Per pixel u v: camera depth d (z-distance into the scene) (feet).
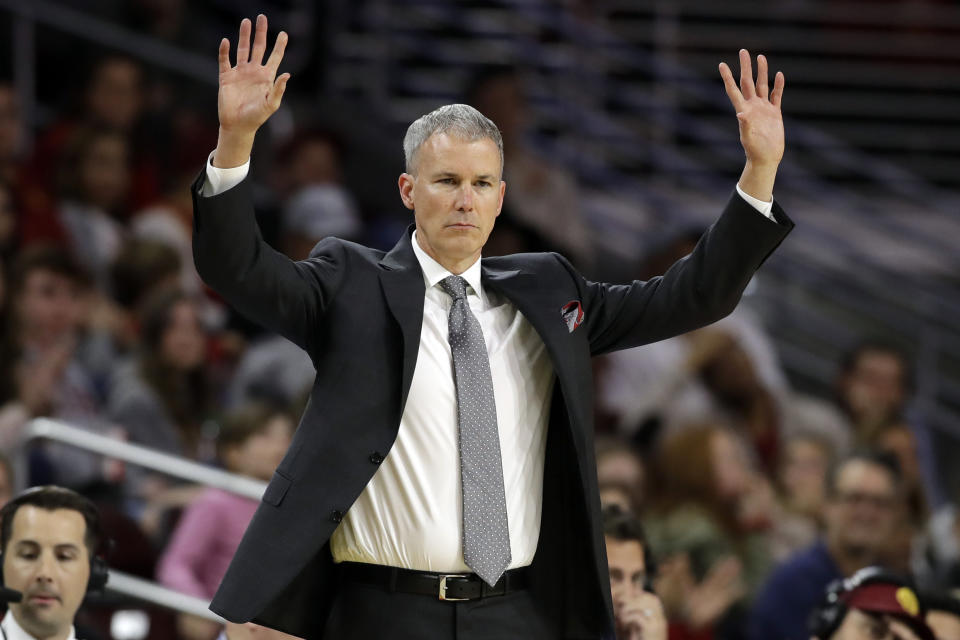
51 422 53.26
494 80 87.86
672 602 58.34
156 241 71.92
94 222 75.72
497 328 33.24
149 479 60.03
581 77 102.99
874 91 111.65
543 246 81.10
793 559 58.18
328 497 31.07
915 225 107.45
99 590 40.09
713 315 33.17
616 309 34.06
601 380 78.59
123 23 94.63
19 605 38.55
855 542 57.47
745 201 32.42
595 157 102.53
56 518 38.86
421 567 31.81
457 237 31.96
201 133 87.61
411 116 101.30
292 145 87.25
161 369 64.95
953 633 43.65
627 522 43.57
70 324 65.36
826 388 95.86
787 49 110.83
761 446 76.48
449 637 31.73
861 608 42.55
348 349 31.81
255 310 31.40
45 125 85.25
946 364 100.94
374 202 96.43
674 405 76.48
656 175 103.91
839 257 101.65
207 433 63.98
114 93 81.71
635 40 107.45
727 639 58.59
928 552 64.59
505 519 31.71
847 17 111.55
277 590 30.53
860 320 100.63
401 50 102.99
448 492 31.81
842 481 57.98
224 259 30.58
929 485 85.35
